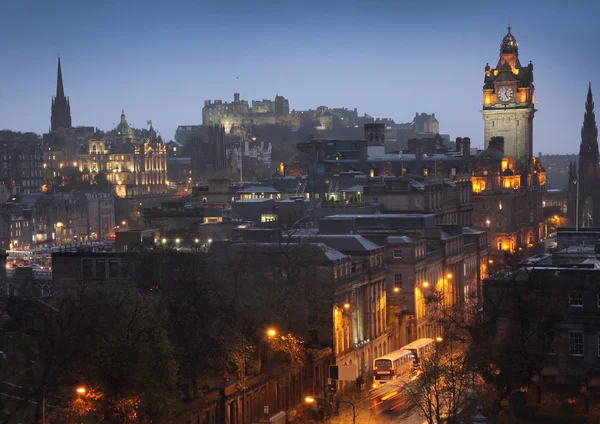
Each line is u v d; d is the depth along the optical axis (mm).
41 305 152875
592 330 153875
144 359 133125
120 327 136000
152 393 134125
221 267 185500
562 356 154875
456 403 140500
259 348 167875
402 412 167000
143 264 179750
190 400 147500
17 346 132625
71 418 128250
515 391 153000
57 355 128750
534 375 149125
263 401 166500
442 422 144750
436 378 141875
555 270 157125
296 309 185750
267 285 181375
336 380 184125
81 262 192750
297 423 163750
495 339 151625
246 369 166875
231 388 155625
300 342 177125
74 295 174875
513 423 143625
